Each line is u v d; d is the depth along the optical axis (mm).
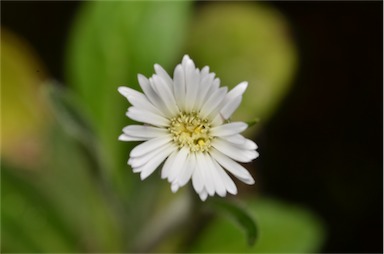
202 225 243
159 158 179
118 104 242
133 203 236
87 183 242
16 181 236
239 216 193
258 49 249
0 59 250
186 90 180
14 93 249
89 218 244
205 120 181
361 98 254
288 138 252
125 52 241
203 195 178
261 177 248
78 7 259
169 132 181
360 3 258
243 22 250
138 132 179
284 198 247
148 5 242
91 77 242
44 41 257
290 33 251
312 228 239
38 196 238
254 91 247
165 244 243
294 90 255
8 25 257
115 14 241
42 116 247
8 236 235
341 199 247
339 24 258
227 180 179
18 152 244
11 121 247
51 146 240
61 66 255
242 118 245
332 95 255
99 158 226
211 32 250
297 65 249
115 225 244
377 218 246
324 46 257
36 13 259
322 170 250
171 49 241
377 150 251
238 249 240
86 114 230
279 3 258
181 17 242
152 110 179
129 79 241
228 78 247
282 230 239
